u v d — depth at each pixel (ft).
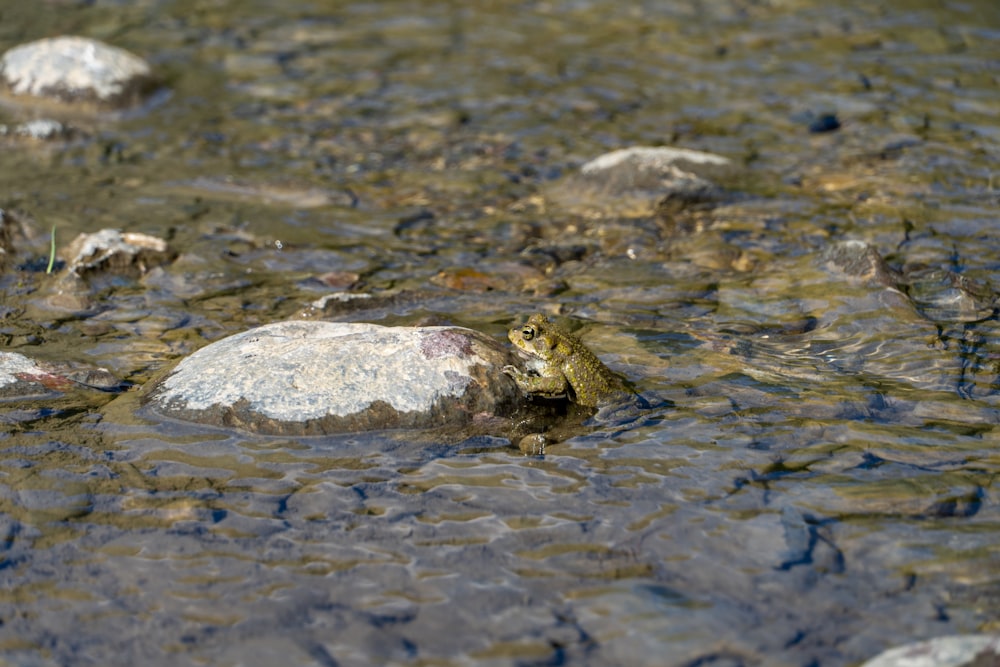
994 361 31.78
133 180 48.16
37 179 47.75
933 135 51.16
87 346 33.27
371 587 22.06
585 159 50.90
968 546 22.72
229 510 24.66
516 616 21.09
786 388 30.35
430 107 57.52
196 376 29.17
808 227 42.70
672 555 22.84
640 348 33.12
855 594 21.42
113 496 25.09
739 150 51.11
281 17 71.46
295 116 56.34
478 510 24.70
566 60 63.77
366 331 30.35
